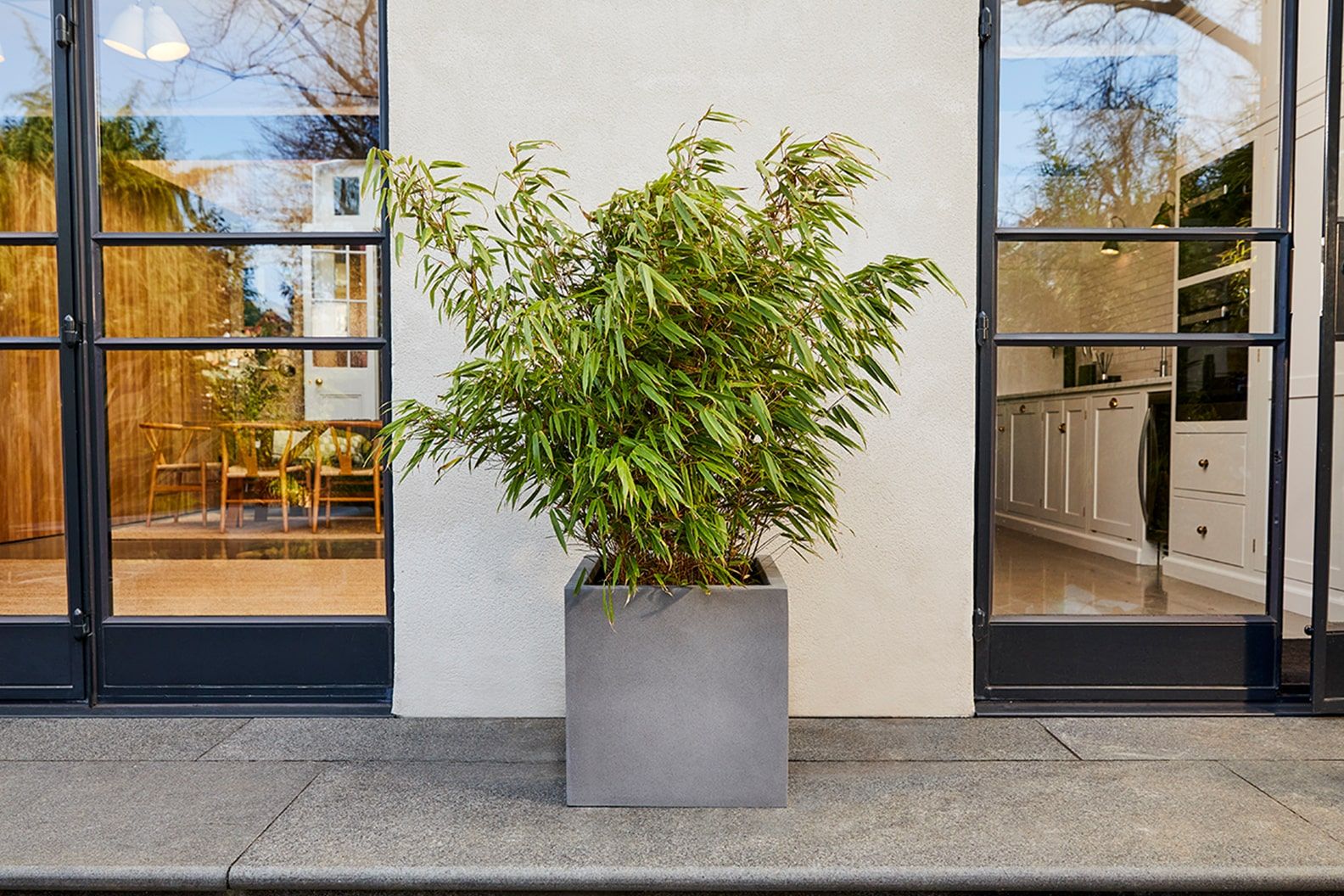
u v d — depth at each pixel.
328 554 2.88
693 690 1.53
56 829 1.45
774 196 1.45
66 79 2.14
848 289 1.39
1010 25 2.31
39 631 2.16
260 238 2.22
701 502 1.42
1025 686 2.15
